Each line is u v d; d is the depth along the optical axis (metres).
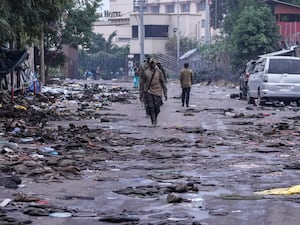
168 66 76.31
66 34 46.59
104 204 8.74
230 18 59.97
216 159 12.80
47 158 12.23
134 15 86.44
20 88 29.77
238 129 18.55
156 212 8.26
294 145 14.89
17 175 10.73
